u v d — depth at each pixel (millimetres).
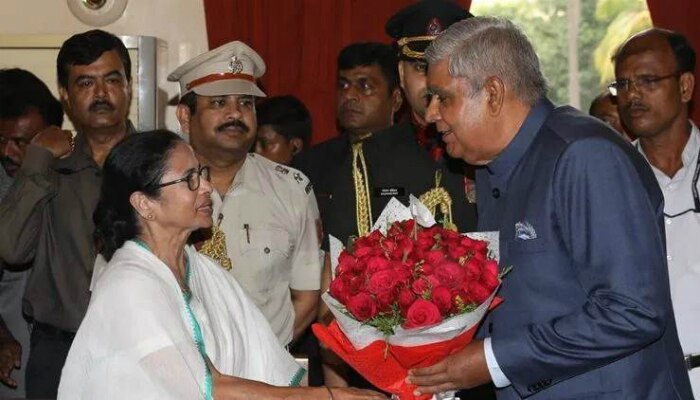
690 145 3291
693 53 3336
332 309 2293
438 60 2357
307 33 4891
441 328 2189
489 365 2260
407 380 2336
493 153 2381
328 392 2354
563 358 2211
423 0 2992
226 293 2586
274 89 4902
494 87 2312
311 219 3324
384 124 3912
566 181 2236
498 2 5133
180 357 2250
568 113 2354
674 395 2330
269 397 2328
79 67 3361
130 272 2309
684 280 3217
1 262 3396
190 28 4941
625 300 2156
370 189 3068
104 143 3398
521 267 2311
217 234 3158
